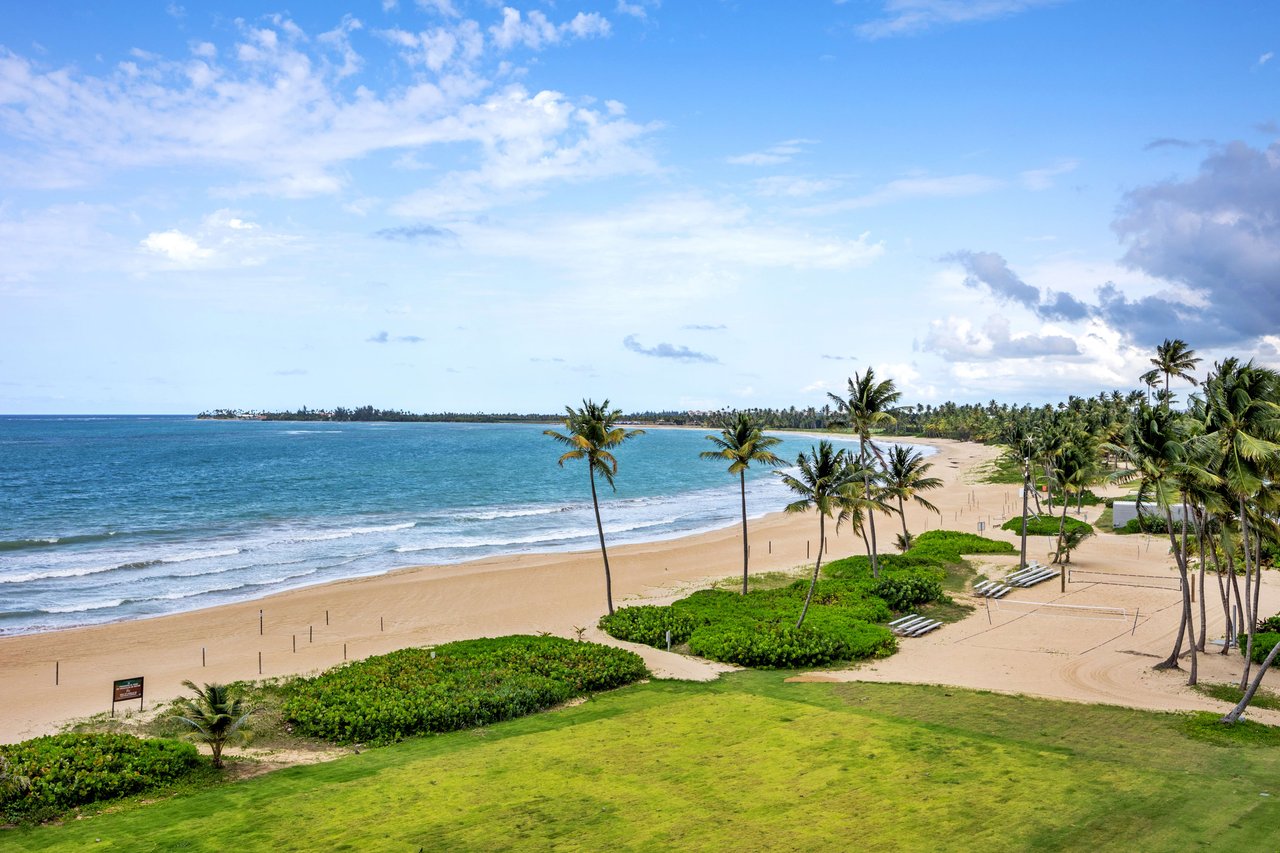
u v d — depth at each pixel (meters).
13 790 26.88
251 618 55.12
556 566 73.81
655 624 50.62
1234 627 49.88
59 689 40.53
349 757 31.97
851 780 28.22
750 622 49.94
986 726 33.94
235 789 28.62
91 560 75.81
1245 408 37.34
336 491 136.25
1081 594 60.72
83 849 23.81
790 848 23.31
